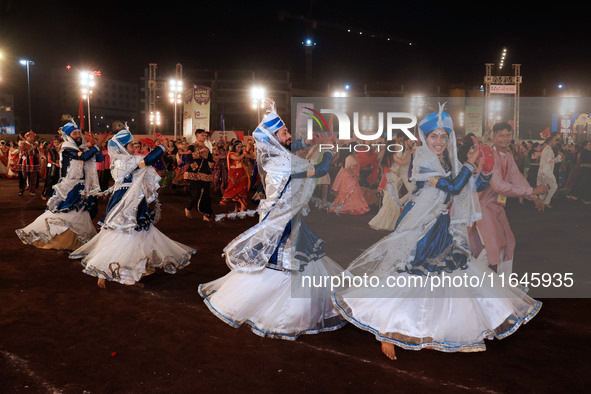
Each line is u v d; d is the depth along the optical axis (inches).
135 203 213.6
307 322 161.2
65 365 141.1
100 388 128.8
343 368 141.0
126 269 207.2
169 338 160.4
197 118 949.2
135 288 211.0
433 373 138.5
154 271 236.4
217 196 568.1
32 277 223.0
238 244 165.3
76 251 233.1
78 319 175.6
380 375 137.0
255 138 163.5
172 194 570.9
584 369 141.6
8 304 188.9
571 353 151.9
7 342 155.6
